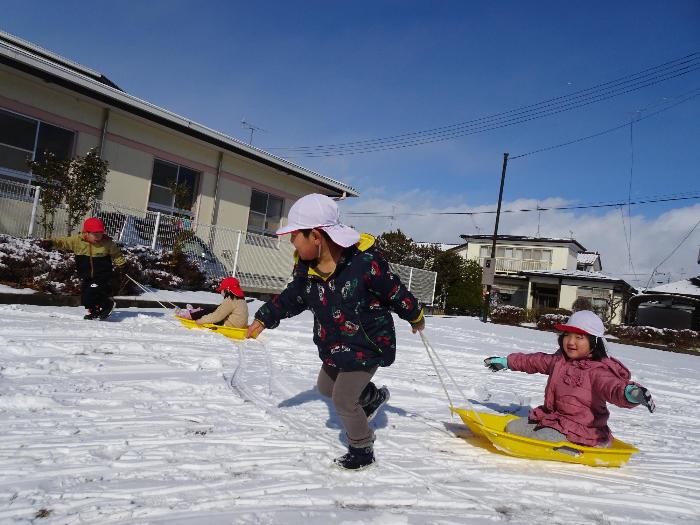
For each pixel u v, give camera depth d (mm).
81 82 13102
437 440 3838
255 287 16703
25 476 2469
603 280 35219
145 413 3672
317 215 2887
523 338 15906
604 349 3779
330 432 3623
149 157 15719
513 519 2537
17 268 9633
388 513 2404
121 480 2527
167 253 13273
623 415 5844
